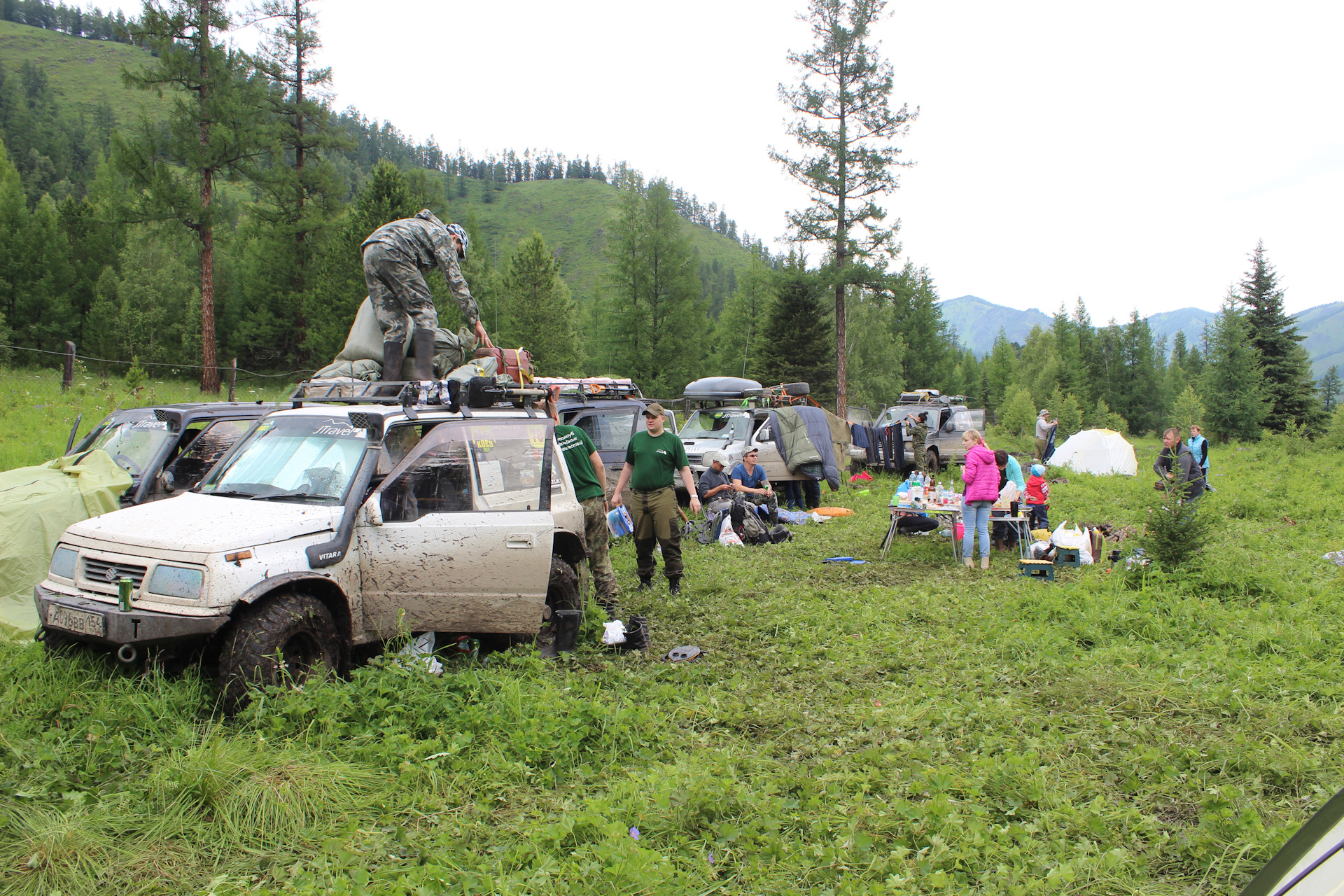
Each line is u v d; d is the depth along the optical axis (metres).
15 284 38.97
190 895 2.99
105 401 17.80
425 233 8.98
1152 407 71.94
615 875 2.86
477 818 3.56
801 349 42.16
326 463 5.32
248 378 38.78
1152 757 4.01
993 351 80.94
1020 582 8.55
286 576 4.53
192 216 28.17
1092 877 3.06
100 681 4.50
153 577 4.34
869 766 4.02
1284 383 45.38
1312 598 7.46
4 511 5.81
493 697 4.77
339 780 3.73
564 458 6.64
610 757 4.21
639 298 46.84
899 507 10.47
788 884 3.03
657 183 45.81
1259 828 3.26
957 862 3.11
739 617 7.26
